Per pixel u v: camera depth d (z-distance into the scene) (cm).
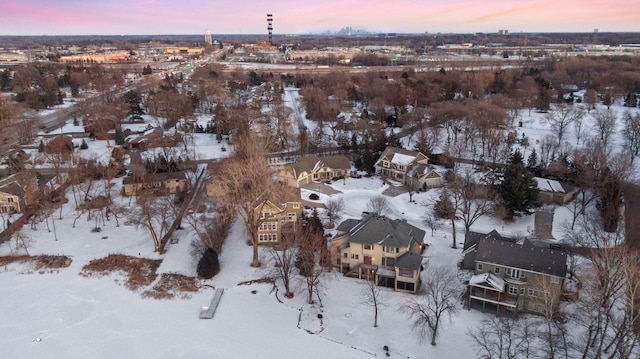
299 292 6781
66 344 5794
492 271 6462
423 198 10325
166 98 16512
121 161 12294
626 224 8350
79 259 7856
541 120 15850
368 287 6906
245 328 6094
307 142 13025
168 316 6369
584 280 6125
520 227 8800
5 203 9506
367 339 5847
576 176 9838
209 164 11812
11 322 6225
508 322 5622
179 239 8444
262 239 8256
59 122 16862
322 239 7406
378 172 11906
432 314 6172
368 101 18238
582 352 5219
